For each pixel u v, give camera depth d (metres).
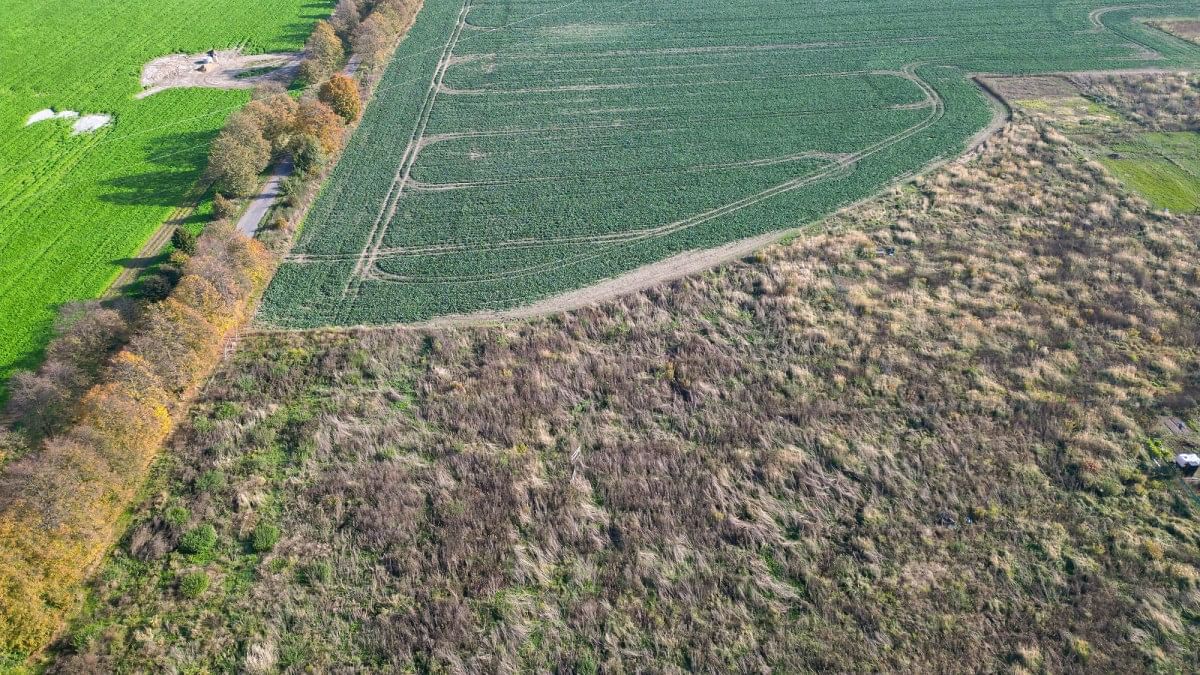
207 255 53.12
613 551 38.62
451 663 34.03
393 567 37.94
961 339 50.44
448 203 65.81
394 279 57.22
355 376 48.97
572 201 65.81
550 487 41.59
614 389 47.56
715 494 41.03
